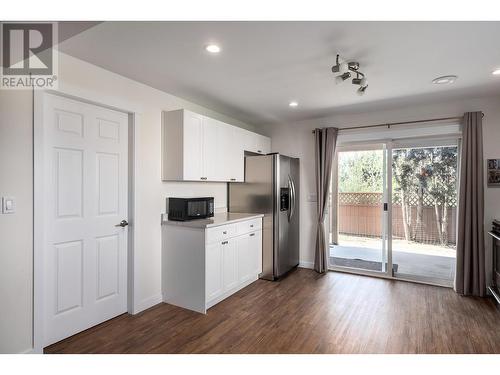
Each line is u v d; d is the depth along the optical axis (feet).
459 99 11.12
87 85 7.75
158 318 8.86
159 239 10.08
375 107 12.28
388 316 8.94
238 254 11.18
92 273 8.26
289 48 6.94
